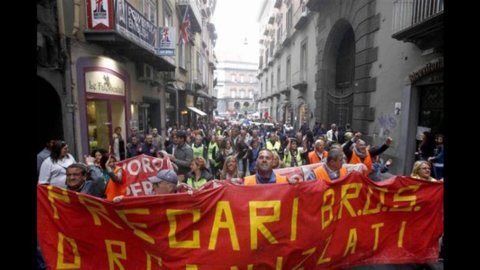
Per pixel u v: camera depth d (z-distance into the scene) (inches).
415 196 140.1
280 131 608.1
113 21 338.3
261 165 147.5
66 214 111.0
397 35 339.6
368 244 135.0
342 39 649.0
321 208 124.6
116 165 182.1
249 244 114.6
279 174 170.6
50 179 188.9
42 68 273.4
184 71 884.0
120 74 432.1
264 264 116.0
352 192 133.0
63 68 301.6
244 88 3223.4
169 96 754.8
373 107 447.2
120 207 110.2
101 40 342.0
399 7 371.9
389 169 394.6
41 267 127.8
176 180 136.7
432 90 340.8
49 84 286.4
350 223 132.6
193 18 928.3
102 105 397.1
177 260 112.0
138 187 182.5
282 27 1289.4
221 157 328.8
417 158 348.2
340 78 674.8
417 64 348.5
